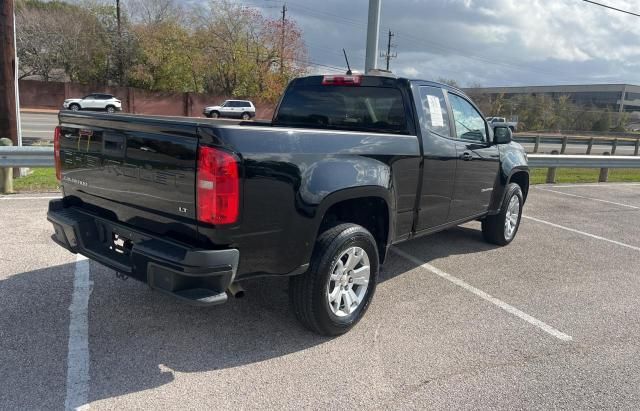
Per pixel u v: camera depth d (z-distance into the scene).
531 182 13.11
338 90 4.72
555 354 3.61
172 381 2.99
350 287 3.75
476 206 5.54
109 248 3.45
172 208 2.93
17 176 8.74
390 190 3.89
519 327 4.03
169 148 2.87
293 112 5.04
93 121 3.41
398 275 5.16
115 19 43.97
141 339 3.47
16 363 3.07
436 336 3.79
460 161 4.90
